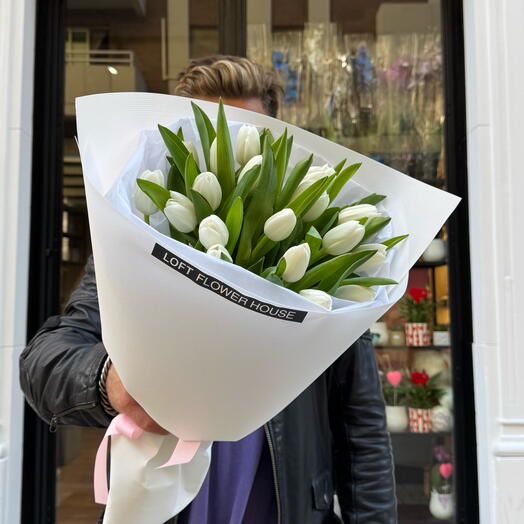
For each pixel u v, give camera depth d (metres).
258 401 0.52
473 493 2.09
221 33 2.39
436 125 2.39
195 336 0.47
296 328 0.47
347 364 0.96
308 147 0.69
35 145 2.15
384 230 0.63
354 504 0.93
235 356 0.48
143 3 2.39
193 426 0.53
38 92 2.16
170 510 0.59
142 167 0.59
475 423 2.08
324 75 2.47
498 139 1.96
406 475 2.31
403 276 0.61
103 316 0.51
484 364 1.93
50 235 2.15
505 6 1.98
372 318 0.53
